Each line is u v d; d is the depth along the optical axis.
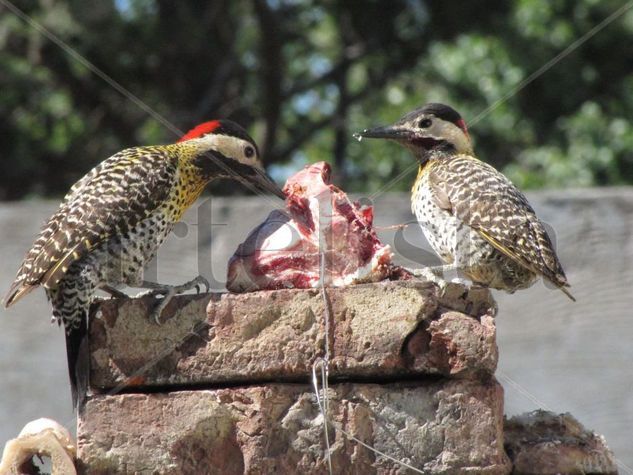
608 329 12.72
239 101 26.38
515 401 12.66
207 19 25.88
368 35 26.50
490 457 8.29
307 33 28.38
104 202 9.52
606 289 12.84
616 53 23.33
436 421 8.33
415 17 25.78
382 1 26.28
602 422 12.47
